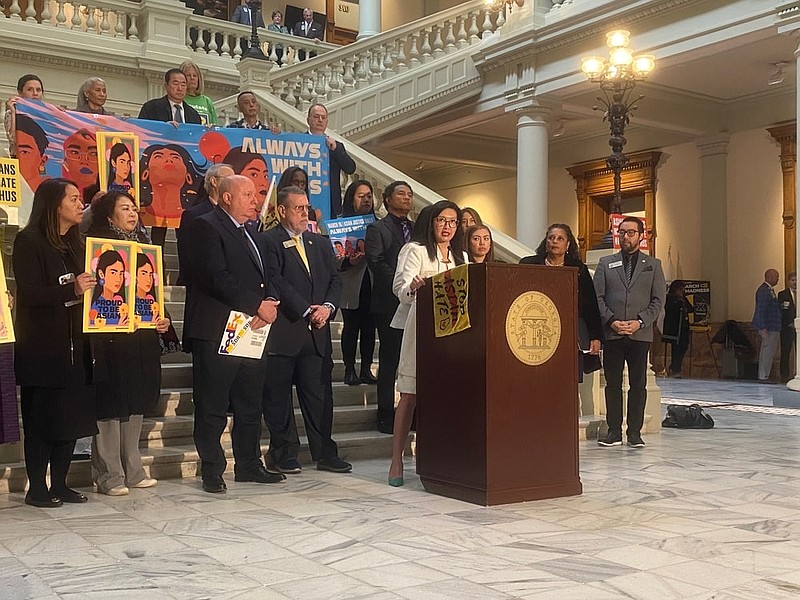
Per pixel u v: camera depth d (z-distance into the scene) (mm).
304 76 12227
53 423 4105
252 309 4605
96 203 4453
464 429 4352
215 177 4977
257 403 4836
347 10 19328
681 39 10547
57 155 6637
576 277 4551
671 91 13352
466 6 13367
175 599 2758
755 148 14039
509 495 4270
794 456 5828
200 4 17078
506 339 4301
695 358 14602
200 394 4598
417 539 3537
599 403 7008
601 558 3248
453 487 4418
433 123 14234
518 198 12844
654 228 15469
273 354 4988
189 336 4590
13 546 3416
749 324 14094
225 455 5230
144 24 13070
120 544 3451
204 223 4594
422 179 20328
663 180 15398
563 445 4461
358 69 12695
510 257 7285
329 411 5238
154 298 4426
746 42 10141
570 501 4332
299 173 6254
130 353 4410
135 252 4324
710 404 9578
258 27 14094
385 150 15703
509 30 12828
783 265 13625
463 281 4355
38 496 4164
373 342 6422
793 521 3891
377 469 5297
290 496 4445
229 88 13617
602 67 10438
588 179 16531
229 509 4117
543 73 12461
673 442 6527
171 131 7008
